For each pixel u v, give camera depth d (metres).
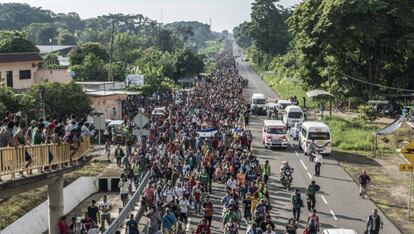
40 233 23.34
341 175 33.84
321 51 63.91
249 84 113.00
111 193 30.20
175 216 21.38
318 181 32.28
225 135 37.69
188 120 45.31
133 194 26.08
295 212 24.08
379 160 38.50
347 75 66.25
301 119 50.31
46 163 18.20
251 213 23.41
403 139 42.84
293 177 33.16
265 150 41.91
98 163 35.00
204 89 77.88
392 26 61.22
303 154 40.44
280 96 87.19
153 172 27.25
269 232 18.86
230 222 20.14
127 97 59.03
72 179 29.61
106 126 43.34
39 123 18.89
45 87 41.59
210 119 45.00
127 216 23.98
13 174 15.80
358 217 25.41
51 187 20.02
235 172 29.44
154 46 157.50
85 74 77.25
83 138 22.38
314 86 69.00
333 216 25.52
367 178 28.92
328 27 59.22
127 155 32.12
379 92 64.19
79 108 42.03
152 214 20.44
